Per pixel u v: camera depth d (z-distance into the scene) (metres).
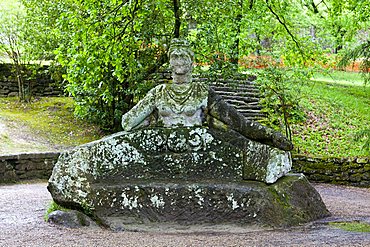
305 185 6.20
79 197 5.78
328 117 16.09
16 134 14.19
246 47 12.08
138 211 5.64
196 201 5.61
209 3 10.30
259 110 15.52
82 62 9.20
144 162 6.02
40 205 7.39
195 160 6.01
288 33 13.81
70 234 5.21
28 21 16.30
